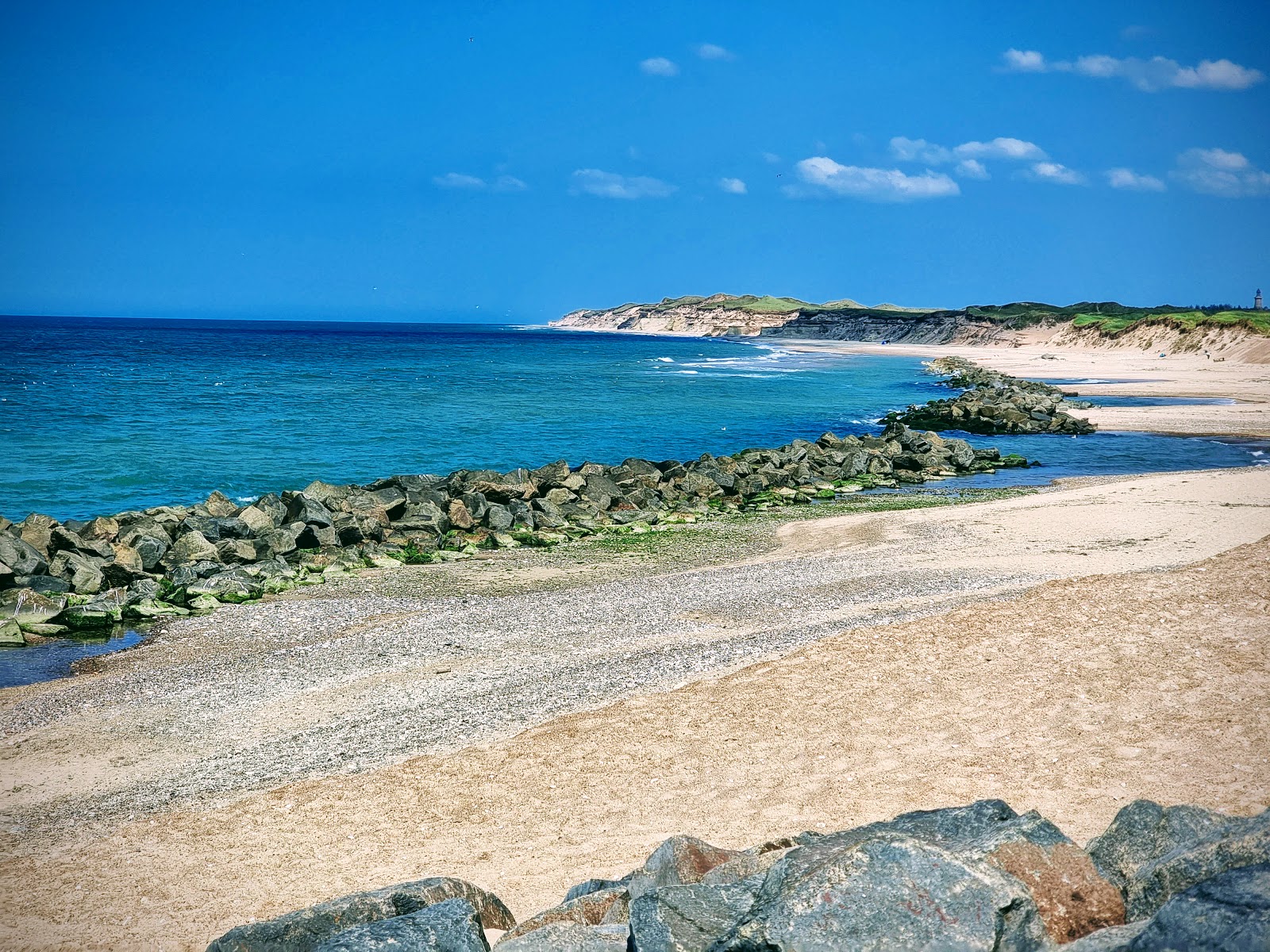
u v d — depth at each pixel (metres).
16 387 79.94
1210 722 12.38
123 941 9.73
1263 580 17.45
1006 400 68.81
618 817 11.70
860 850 5.57
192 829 12.34
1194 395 77.75
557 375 111.88
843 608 20.11
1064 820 10.31
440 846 11.35
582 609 22.19
